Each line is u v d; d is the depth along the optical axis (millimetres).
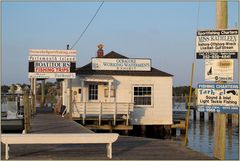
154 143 15852
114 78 31547
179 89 86562
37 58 27859
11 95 25438
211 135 32844
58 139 11789
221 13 11031
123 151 13383
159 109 31938
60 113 36188
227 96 10977
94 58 31766
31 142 11656
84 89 31281
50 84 73188
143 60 32094
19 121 20094
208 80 11164
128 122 30219
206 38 11156
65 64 28031
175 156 12266
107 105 29828
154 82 31969
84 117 29203
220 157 11273
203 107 11211
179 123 32938
